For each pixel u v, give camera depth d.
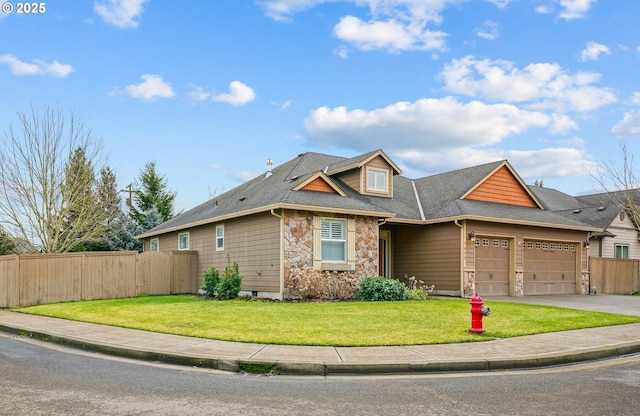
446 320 12.02
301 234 17.62
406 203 23.22
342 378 7.52
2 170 27.00
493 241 21.48
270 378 7.48
